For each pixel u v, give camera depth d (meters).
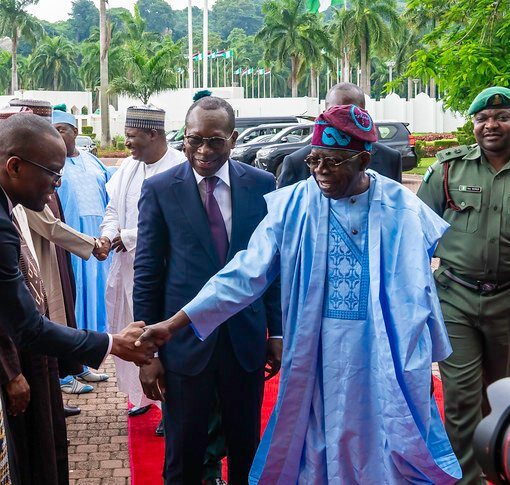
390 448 2.75
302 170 4.52
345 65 55.31
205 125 3.23
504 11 9.95
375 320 2.77
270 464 2.96
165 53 42.78
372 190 2.90
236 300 2.92
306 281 2.90
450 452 2.85
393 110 54.47
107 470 4.22
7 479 2.63
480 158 3.76
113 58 56.31
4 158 2.68
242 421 3.39
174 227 3.34
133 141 4.73
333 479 2.85
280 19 49.56
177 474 3.36
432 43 11.32
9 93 74.75
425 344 2.78
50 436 3.26
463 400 3.66
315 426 2.93
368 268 2.86
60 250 4.67
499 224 3.65
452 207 3.76
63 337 2.83
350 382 2.83
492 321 3.68
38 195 2.75
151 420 4.89
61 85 68.81
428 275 2.79
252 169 3.49
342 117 2.76
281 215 2.96
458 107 10.43
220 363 3.31
